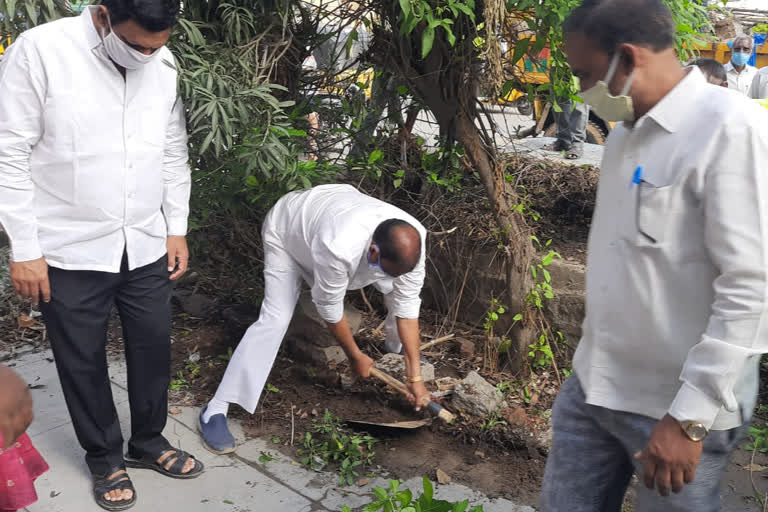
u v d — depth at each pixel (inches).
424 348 146.9
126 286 105.3
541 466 118.9
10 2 98.7
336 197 119.2
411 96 145.6
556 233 162.7
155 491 112.4
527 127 281.0
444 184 150.2
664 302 62.0
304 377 142.2
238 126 116.0
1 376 74.4
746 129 55.1
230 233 165.8
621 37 59.4
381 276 117.6
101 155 94.9
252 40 122.9
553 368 141.1
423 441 125.4
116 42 87.6
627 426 67.5
